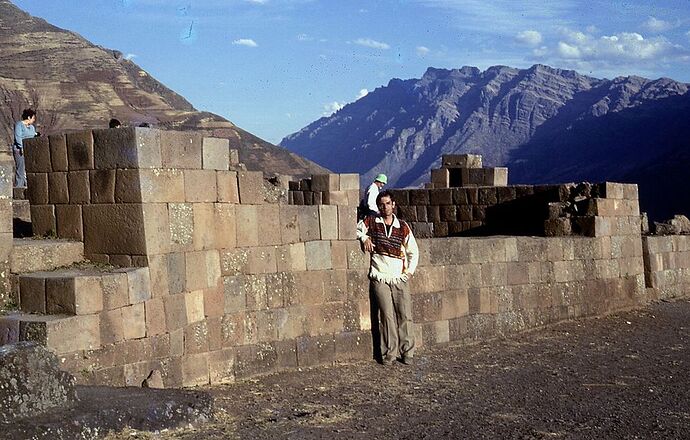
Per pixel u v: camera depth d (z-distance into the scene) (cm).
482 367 1278
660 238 2109
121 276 959
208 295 1110
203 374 1094
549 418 945
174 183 1055
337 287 1297
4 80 6956
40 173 1093
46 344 875
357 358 1312
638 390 1115
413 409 977
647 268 2066
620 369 1266
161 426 784
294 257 1242
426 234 2247
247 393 1056
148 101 7638
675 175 11412
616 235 1912
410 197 2275
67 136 1065
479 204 2178
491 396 1066
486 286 1560
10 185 978
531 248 1666
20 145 1823
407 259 1312
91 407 752
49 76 7438
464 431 873
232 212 1156
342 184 2120
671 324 1738
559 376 1208
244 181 1175
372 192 1848
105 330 939
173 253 1050
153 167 1025
